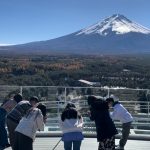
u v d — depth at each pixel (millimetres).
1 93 13758
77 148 9031
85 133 13680
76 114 9094
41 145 12211
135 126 14664
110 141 9398
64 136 9023
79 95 15000
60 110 14820
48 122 14523
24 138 9070
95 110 9492
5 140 10133
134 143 12805
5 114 10148
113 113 11266
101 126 9406
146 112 15211
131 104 15328
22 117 9562
